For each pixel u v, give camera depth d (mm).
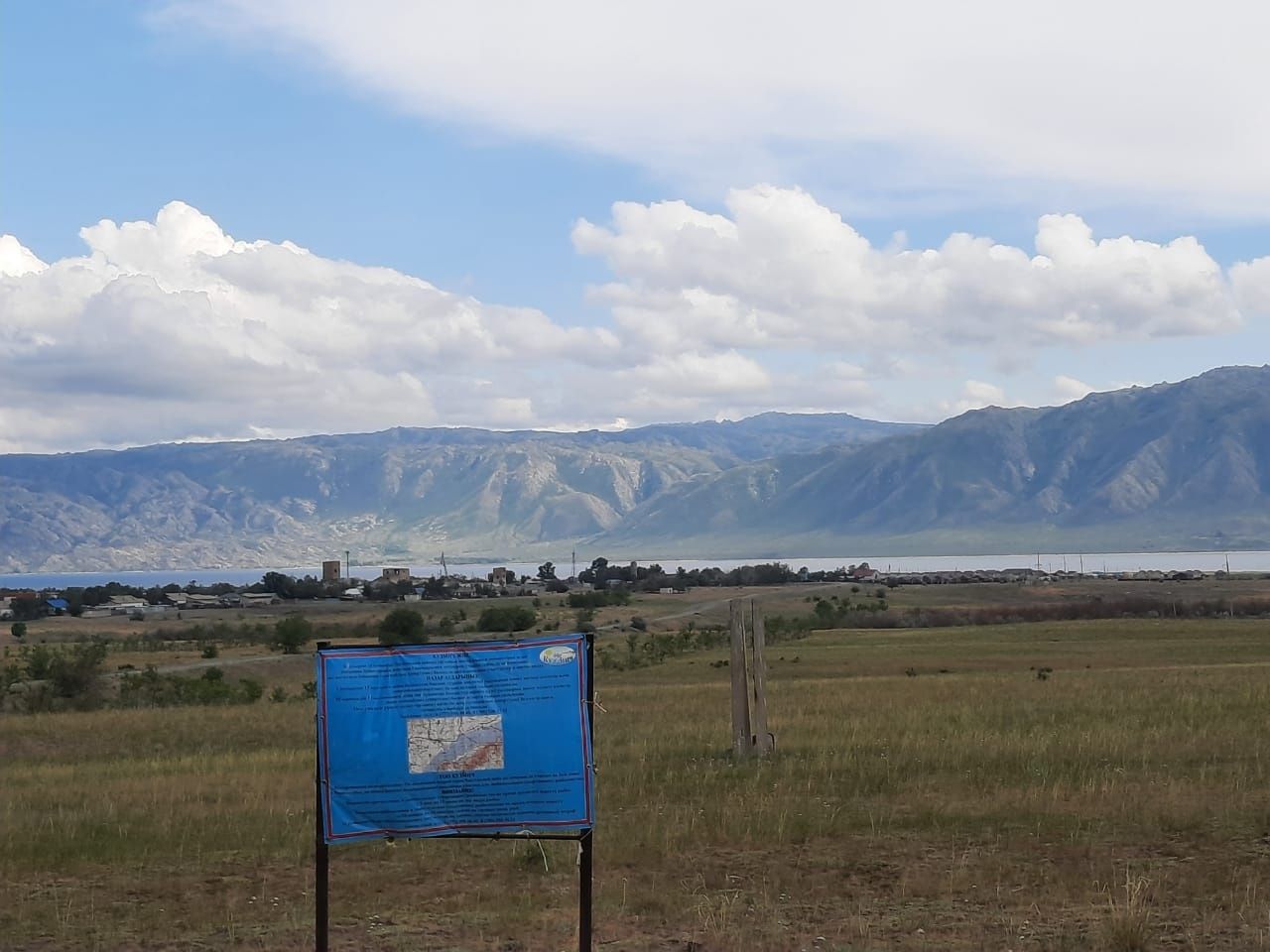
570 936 11453
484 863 15070
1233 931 11117
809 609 137875
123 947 11531
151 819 18375
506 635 100312
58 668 51188
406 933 11773
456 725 9594
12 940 11883
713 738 27156
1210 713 28750
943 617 115188
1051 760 21672
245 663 74938
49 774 25625
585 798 9570
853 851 14992
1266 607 117188
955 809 17250
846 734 26797
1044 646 73750
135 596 185500
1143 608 118250
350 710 9617
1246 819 16094
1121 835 15469
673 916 12109
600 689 46438
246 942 11555
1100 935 10938
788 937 11172
